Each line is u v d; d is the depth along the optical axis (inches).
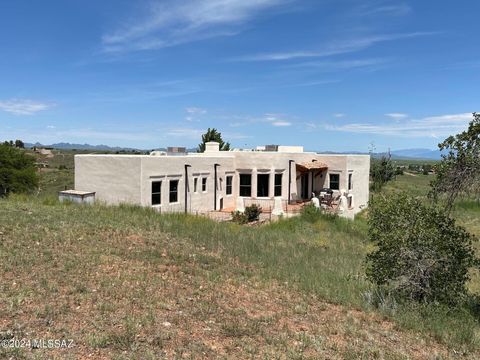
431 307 367.6
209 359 241.0
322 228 887.1
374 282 420.2
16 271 348.2
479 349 304.2
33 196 869.2
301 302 372.2
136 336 255.8
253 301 358.6
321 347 274.2
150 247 497.0
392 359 269.3
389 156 2048.5
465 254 386.6
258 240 658.2
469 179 352.5
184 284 376.2
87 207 729.0
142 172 846.5
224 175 1085.8
